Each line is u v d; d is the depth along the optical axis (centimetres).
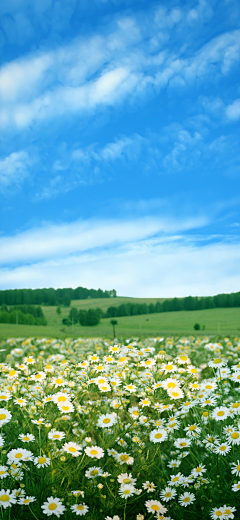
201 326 9919
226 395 475
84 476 312
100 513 274
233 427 359
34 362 554
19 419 407
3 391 440
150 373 500
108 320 12075
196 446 371
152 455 358
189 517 275
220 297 13388
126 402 438
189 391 454
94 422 387
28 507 281
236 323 10075
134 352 580
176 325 10525
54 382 471
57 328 9469
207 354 777
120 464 321
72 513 266
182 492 305
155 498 296
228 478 328
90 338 1244
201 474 308
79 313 11138
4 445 339
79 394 466
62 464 312
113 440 361
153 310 13612
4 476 278
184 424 409
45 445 334
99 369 495
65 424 405
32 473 309
